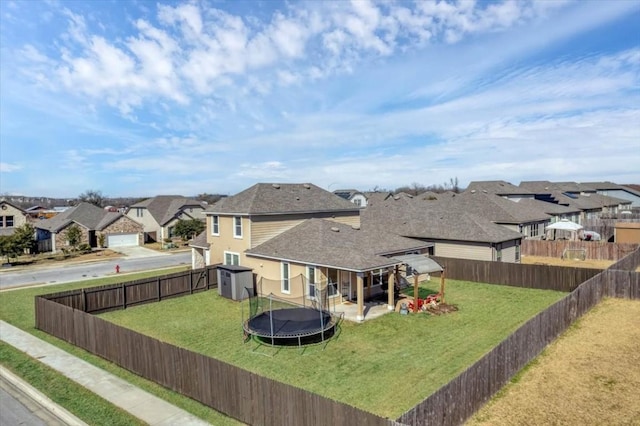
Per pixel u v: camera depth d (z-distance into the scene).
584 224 50.31
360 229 27.53
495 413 10.25
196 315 20.70
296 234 26.08
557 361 13.48
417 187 152.75
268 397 9.79
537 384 11.84
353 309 21.11
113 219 51.59
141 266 37.50
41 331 18.34
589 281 19.34
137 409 11.09
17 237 39.09
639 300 20.66
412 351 15.11
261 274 25.34
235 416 10.61
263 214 26.95
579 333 16.17
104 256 44.06
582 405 10.62
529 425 9.69
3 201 49.12
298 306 21.39
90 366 14.17
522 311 20.45
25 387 12.52
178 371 12.10
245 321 18.39
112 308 21.80
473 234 30.42
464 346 15.52
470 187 62.88
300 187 33.00
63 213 56.00
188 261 40.56
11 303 23.86
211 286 26.77
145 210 61.56
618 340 15.29
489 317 19.44
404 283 26.41
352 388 12.17
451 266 29.25
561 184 76.56
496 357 11.35
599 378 12.18
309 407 8.96
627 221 50.72
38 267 37.31
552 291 24.92
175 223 56.84
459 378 9.54
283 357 14.82
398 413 10.64
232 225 28.17
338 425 8.41
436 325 18.27
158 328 18.61
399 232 34.31
